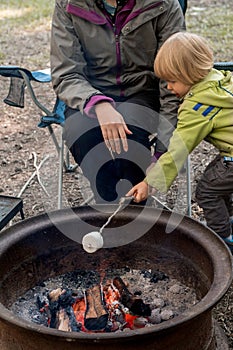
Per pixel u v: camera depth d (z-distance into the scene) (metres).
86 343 1.53
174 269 2.05
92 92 2.25
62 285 2.10
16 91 2.61
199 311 1.55
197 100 2.17
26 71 2.48
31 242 2.00
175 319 1.53
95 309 1.82
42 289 2.06
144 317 1.91
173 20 2.33
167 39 2.23
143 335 1.49
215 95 2.15
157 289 2.08
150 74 2.43
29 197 3.08
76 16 2.33
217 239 1.87
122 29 2.33
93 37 2.36
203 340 1.75
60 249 2.08
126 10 2.29
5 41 5.61
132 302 1.93
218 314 2.19
